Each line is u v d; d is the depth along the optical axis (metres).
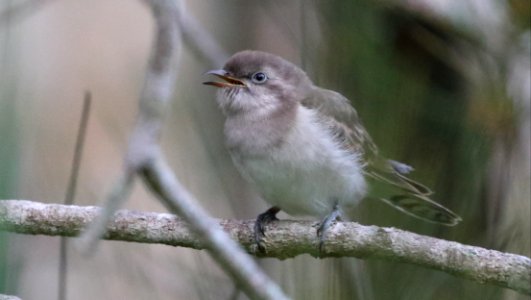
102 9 20.03
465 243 8.64
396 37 9.73
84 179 16.48
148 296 10.50
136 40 19.94
